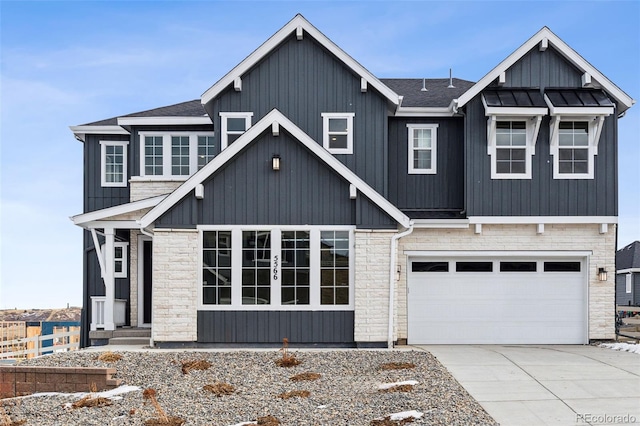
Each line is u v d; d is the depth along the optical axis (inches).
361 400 371.2
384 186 619.5
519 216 604.7
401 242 613.6
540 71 622.2
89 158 708.7
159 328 549.3
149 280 681.0
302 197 562.6
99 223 602.5
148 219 547.8
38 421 347.9
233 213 560.7
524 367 463.2
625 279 1283.2
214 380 426.6
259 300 556.7
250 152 565.0
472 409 346.9
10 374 429.1
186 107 729.0
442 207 649.0
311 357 500.7
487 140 610.9
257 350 535.5
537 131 601.0
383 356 503.8
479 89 607.8
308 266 559.5
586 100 599.2
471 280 617.9
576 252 612.1
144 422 339.0
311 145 555.5
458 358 502.3
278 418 339.6
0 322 769.6
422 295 617.3
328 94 625.0
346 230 561.0
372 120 624.4
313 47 627.8
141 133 681.0
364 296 553.3
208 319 554.3
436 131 655.1
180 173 682.2
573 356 516.1
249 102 626.2
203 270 558.3
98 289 701.3
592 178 607.5
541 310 615.8
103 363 475.5
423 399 366.9
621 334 661.9
